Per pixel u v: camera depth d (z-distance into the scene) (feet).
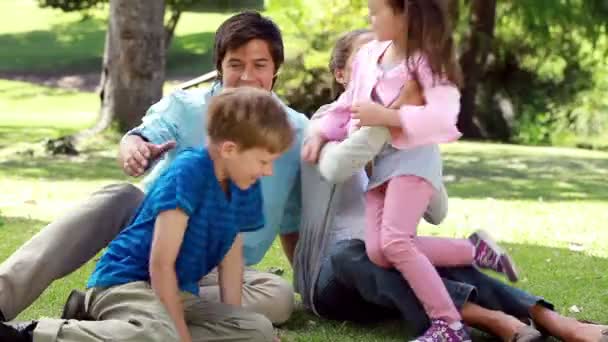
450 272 26.48
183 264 22.35
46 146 83.82
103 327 21.49
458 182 74.18
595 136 120.57
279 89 109.29
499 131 122.01
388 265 25.64
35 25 231.91
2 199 55.72
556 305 30.30
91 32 226.17
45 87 171.12
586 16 120.06
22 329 21.94
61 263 23.57
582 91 121.39
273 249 39.70
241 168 21.85
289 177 27.66
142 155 24.71
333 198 27.45
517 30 121.49
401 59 25.95
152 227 22.70
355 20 109.50
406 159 25.26
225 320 23.11
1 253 37.58
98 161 78.59
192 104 26.99
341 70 28.96
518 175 80.64
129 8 88.89
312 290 27.66
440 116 24.71
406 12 25.05
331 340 25.94
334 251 26.63
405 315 25.20
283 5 110.93
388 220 25.16
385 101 25.67
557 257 39.50
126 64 89.04
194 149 22.57
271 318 26.68
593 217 54.29
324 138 26.73
